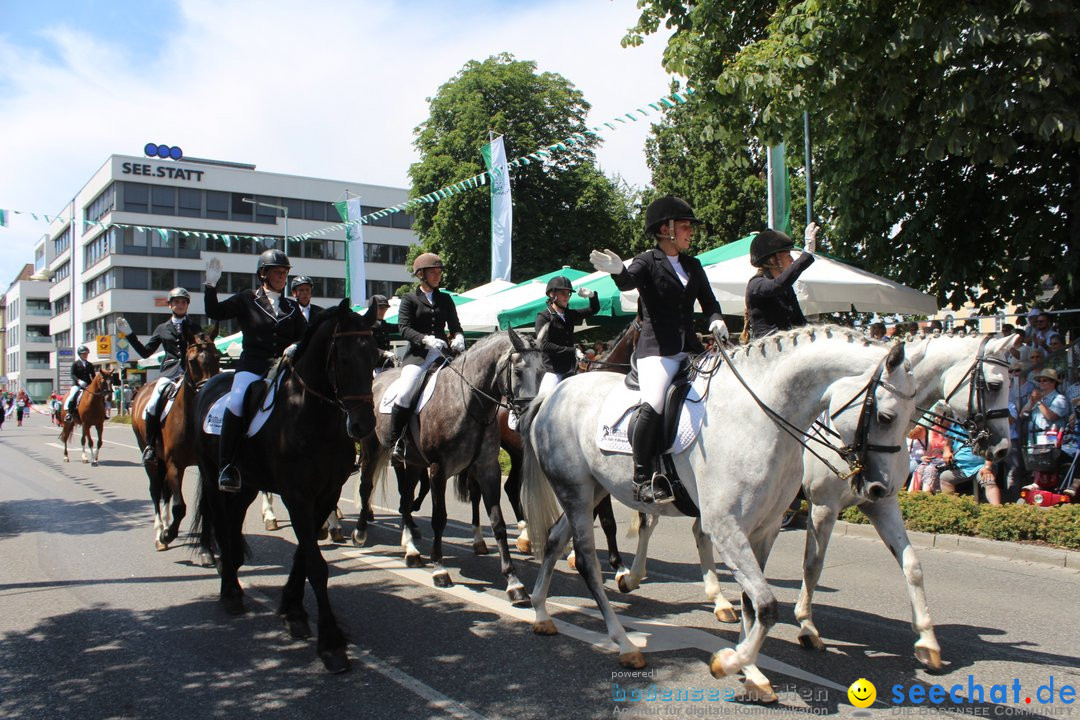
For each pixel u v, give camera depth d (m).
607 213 30.33
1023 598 6.00
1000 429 4.96
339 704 4.13
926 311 10.58
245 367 5.89
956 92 9.11
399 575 6.96
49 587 6.61
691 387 4.50
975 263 12.15
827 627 5.35
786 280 4.95
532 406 5.62
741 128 12.55
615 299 10.27
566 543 5.35
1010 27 8.46
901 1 9.20
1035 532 7.50
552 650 4.93
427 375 7.23
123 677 4.57
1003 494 8.98
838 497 4.88
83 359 18.16
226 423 5.69
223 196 50.28
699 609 5.85
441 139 28.97
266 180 51.72
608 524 6.96
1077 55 9.10
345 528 9.34
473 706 4.08
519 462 8.02
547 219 28.84
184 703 4.19
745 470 4.09
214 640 5.22
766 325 5.29
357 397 4.93
